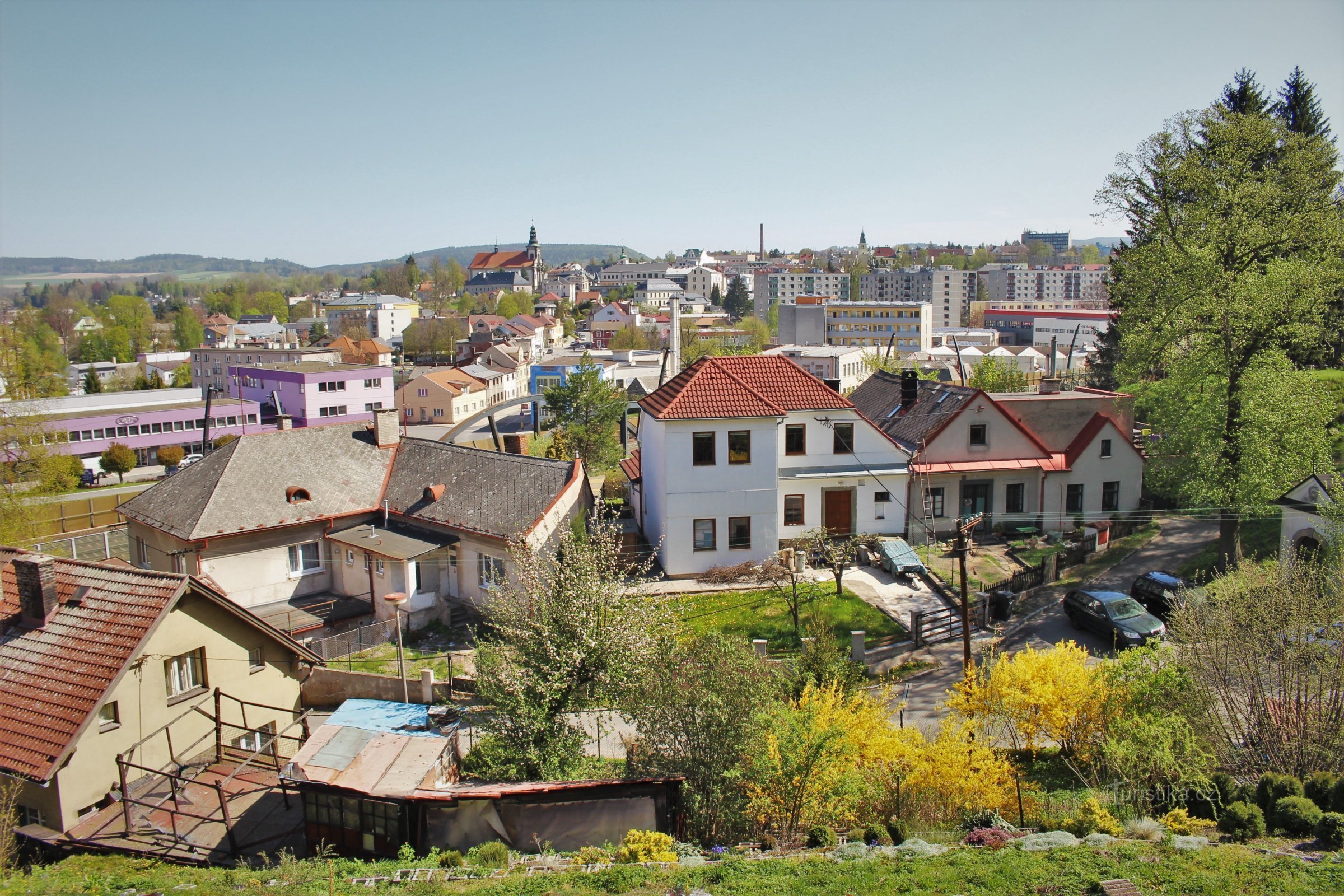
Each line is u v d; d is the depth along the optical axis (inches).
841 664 1072.8
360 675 1171.3
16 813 839.7
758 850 703.1
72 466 2694.4
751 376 1617.9
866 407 2105.1
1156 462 1720.0
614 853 709.3
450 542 1435.8
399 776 802.8
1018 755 913.5
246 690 1011.3
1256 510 1488.7
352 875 692.1
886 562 1509.6
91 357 7347.4
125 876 721.0
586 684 950.4
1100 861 601.6
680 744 797.9
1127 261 2128.4
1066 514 1740.9
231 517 1400.1
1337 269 1732.3
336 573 1510.8
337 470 1569.9
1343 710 767.7
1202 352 1640.0
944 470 1636.3
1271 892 545.3
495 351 5708.7
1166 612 1330.0
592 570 989.2
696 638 983.0
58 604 938.7
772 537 1515.7
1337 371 2336.4
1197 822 695.1
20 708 848.3
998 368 3011.8
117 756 810.8
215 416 3794.3
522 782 865.5
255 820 845.8
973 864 613.0
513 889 627.8
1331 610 828.6
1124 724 821.2
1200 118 1755.7
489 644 1010.1
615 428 2935.5
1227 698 819.4
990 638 1298.0
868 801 802.2
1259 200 1606.8
